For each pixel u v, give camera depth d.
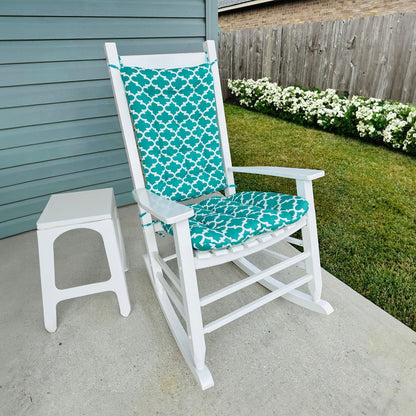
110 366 1.09
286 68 4.41
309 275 1.23
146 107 1.27
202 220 1.15
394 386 0.99
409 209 2.01
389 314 1.27
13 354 1.15
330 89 3.57
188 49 2.21
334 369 1.05
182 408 0.95
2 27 1.65
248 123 4.05
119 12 1.90
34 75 1.81
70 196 1.39
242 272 1.59
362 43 3.40
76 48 1.86
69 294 1.21
